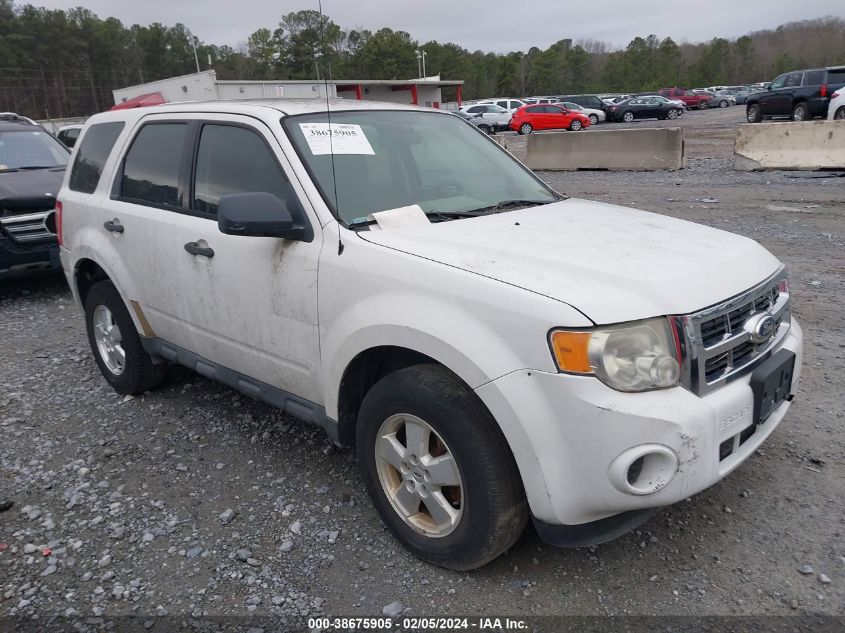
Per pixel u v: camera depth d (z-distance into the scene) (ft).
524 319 7.63
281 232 9.85
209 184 11.91
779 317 9.31
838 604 8.36
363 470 9.86
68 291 26.23
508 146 77.30
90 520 10.76
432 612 8.52
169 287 12.64
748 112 78.33
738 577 8.88
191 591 9.07
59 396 15.74
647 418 7.32
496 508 8.21
